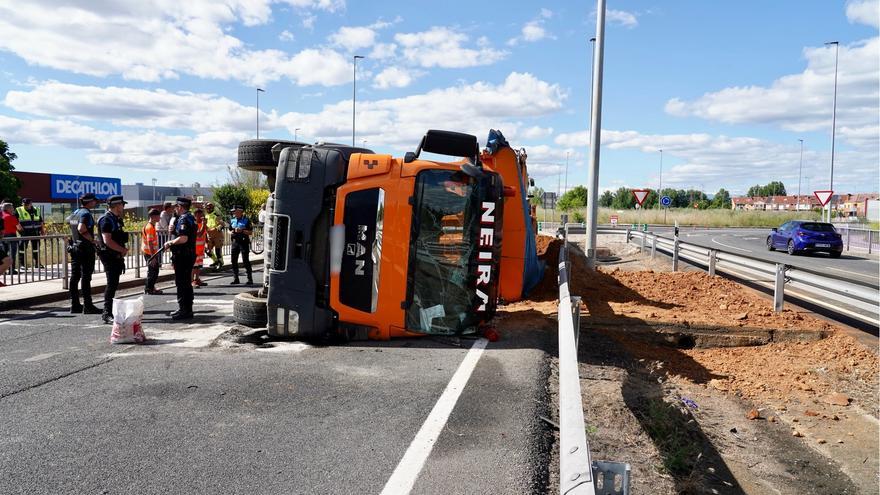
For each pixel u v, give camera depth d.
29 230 16.97
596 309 9.67
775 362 7.80
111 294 8.89
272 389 5.60
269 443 4.37
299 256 7.25
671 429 5.33
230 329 8.23
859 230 31.73
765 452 5.35
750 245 33.78
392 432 4.59
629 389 6.46
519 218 10.30
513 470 3.95
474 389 5.61
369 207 7.23
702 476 4.54
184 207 10.89
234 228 13.57
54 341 7.55
